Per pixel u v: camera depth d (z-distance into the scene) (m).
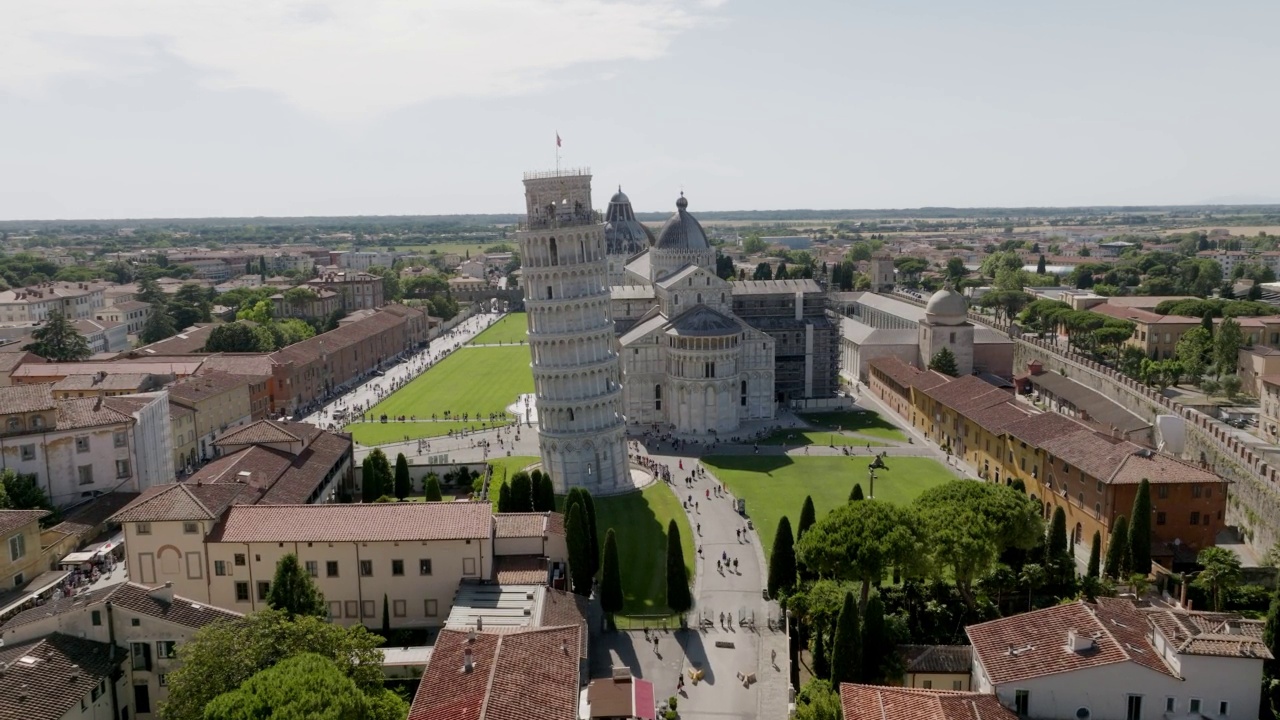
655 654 94.50
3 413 126.38
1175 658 66.00
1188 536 117.25
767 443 184.00
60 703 68.19
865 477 158.50
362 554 97.12
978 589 97.88
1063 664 67.25
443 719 59.12
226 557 97.06
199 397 175.50
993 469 155.50
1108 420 172.75
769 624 101.31
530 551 104.06
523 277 156.00
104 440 135.88
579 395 153.62
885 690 67.44
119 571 113.12
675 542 102.69
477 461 169.25
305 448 135.75
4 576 105.44
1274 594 86.75
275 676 59.59
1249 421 188.62
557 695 62.88
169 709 64.50
